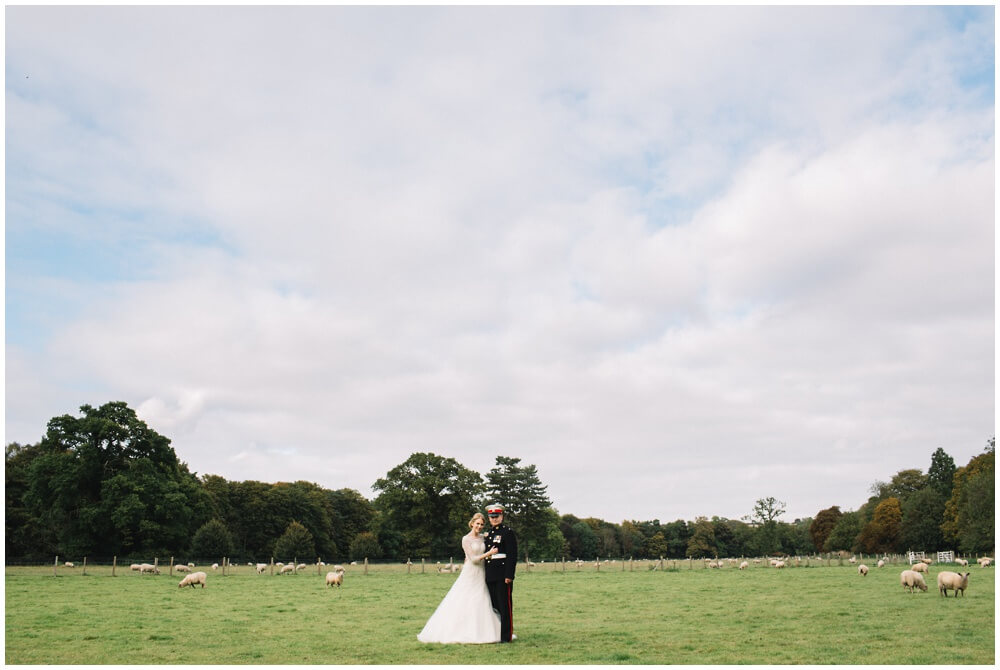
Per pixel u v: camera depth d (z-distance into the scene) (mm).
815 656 11453
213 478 115125
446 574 59344
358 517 138875
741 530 173250
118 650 12641
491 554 13578
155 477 74500
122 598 27562
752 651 12102
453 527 93438
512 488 100062
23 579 44969
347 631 15633
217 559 88438
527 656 11562
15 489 82562
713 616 18906
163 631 15789
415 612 20844
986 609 19672
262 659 11422
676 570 67688
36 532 81125
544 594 29938
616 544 173750
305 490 131625
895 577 42781
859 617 18000
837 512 145750
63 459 71812
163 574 53031
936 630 14977
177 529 74750
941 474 117750
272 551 115125
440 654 11844
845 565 72500
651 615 19484
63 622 17984
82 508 71250
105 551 72812
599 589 33875
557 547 133875
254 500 116375
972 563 71000
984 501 79562
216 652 12289
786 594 27922
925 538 104688
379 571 66188
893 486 128250
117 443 75625
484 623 13422
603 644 13062
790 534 159625
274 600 26266
